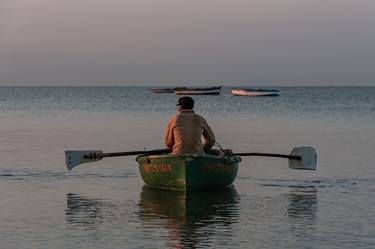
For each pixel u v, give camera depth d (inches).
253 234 485.1
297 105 3553.2
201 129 677.3
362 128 1620.3
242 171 814.5
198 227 507.8
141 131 1497.3
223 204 602.5
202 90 5748.0
